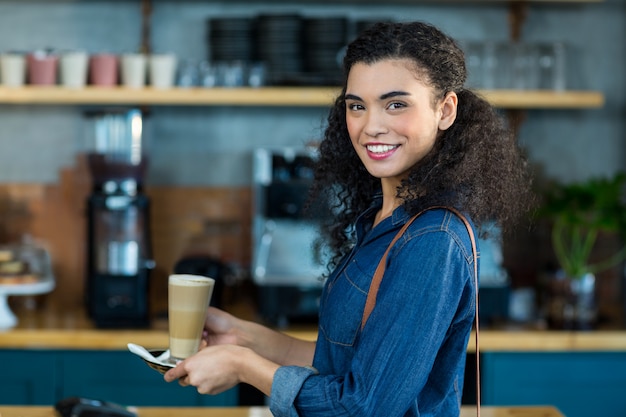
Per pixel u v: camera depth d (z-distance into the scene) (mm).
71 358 3387
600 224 3639
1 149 3984
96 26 3975
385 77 1680
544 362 3467
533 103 3697
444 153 1745
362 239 1896
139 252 3539
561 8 4109
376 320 1645
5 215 3982
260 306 3539
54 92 3590
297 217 3609
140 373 3400
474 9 4074
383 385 1612
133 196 3539
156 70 3623
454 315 1706
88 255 3570
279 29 3670
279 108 4062
